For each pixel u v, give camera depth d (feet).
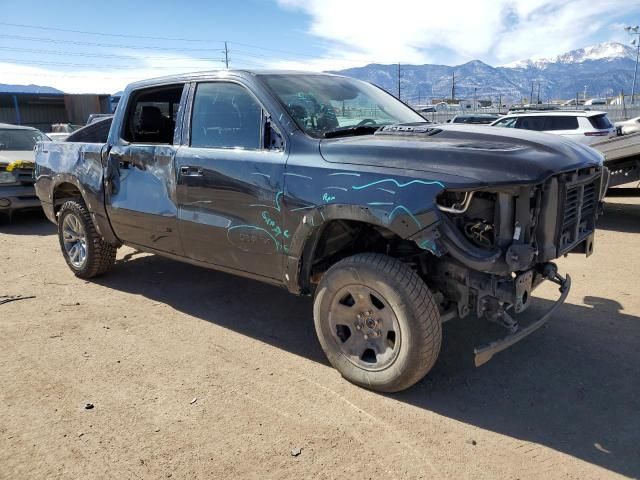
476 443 9.39
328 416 10.23
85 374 11.93
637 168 27.02
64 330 14.39
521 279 10.15
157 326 14.67
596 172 11.94
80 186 17.34
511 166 9.50
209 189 13.09
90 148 17.02
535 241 10.28
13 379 11.71
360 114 13.58
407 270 10.34
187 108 14.07
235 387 11.33
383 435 9.62
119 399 10.88
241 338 13.85
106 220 16.75
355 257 10.89
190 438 9.57
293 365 12.34
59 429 9.87
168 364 12.41
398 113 14.66
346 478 8.52
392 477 8.54
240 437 9.59
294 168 11.42
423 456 9.04
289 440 9.48
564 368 12.00
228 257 13.28
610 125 42.88
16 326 14.66
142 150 14.94
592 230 12.75
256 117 12.57
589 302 15.88
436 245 9.55
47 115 130.82
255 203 12.14
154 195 14.71
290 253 11.73
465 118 81.51
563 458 8.99
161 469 8.77
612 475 8.57
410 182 9.81
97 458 9.05
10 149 31.89
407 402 10.72
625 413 10.25
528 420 10.08
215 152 13.06
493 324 14.29
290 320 15.03
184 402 10.75
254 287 17.76
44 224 29.99
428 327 10.15
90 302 16.57
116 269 19.98
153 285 18.13
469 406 10.56
